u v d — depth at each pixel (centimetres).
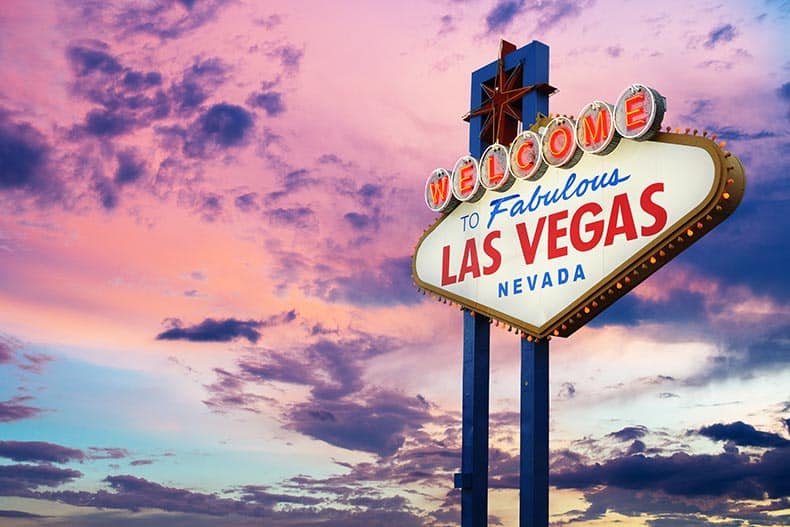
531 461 3106
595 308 3059
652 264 2922
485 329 3475
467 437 3394
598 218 3058
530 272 3234
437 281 3544
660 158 2927
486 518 3341
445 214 3597
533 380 3167
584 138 3102
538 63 3481
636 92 2964
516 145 3331
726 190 2755
